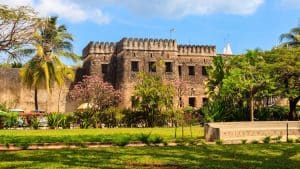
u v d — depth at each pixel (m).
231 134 21.30
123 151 16.66
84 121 40.03
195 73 62.09
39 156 15.12
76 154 15.68
